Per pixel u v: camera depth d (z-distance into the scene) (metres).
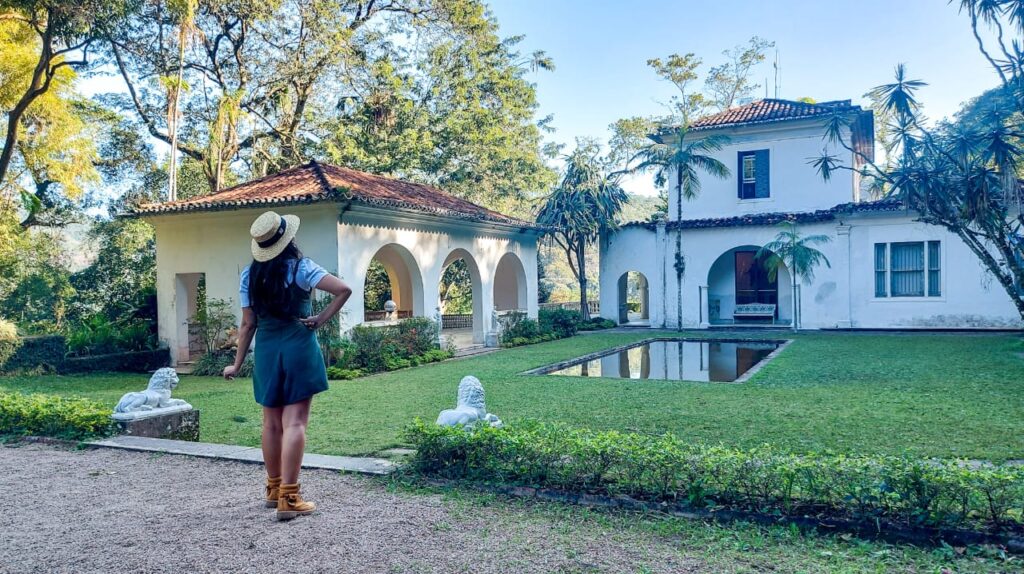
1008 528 3.46
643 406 8.21
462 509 4.07
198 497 4.39
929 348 14.23
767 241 21.89
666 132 23.73
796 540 3.54
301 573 3.08
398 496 4.36
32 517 4.00
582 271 24.91
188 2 17.97
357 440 6.67
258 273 3.85
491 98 27.41
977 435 6.18
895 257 19.78
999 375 9.95
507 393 9.54
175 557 3.28
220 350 14.06
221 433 7.30
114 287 22.66
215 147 19.66
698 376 12.27
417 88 26.66
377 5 25.80
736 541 3.51
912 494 3.60
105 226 22.98
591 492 4.27
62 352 14.03
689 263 23.09
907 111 9.40
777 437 6.30
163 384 6.97
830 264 20.61
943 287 19.05
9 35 17.52
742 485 3.95
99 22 15.34
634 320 28.44
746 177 23.14
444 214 15.56
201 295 18.95
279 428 4.05
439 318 16.39
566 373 13.00
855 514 3.70
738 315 23.70
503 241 19.36
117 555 3.33
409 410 8.52
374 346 13.38
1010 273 17.95
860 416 7.20
